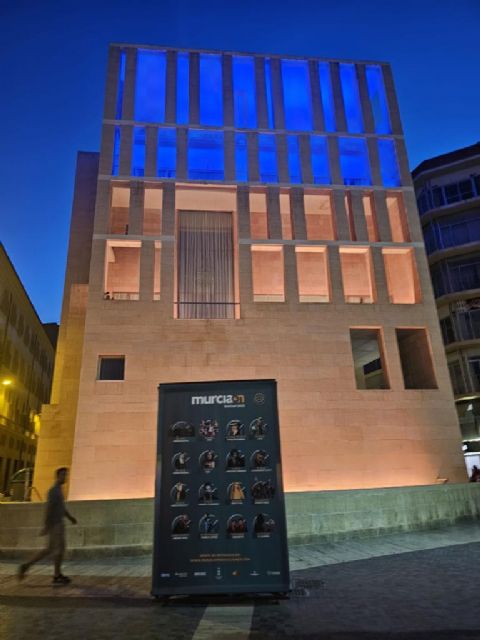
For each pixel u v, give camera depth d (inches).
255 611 240.7
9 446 1668.3
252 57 1085.1
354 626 211.9
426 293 953.5
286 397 844.0
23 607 255.1
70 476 765.3
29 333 1910.7
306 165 1007.6
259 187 976.9
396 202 1051.3
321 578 311.1
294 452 818.8
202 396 283.1
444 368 904.9
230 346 858.8
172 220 927.7
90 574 345.7
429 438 857.5
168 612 242.8
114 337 838.5
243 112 1037.2
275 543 261.6
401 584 284.7
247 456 273.9
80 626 220.8
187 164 971.3
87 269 1022.4
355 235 979.3
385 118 1098.7
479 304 1411.2
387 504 519.8
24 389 1854.1
